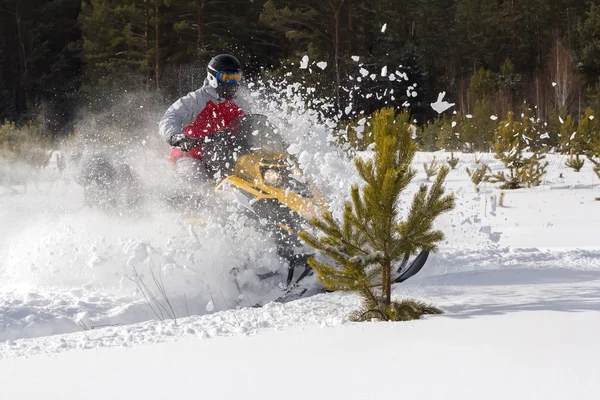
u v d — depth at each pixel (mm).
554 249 8508
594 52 46875
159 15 45688
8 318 5652
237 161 6906
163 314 6055
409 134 5145
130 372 3443
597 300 4762
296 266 6414
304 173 6645
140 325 4855
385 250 4918
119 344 4230
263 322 4695
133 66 46844
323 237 5113
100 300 6207
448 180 16516
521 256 7715
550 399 2766
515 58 61250
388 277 4938
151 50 45156
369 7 52281
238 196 6137
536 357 3336
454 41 60375
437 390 2916
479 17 60969
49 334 5500
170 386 3162
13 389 3264
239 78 7559
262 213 6379
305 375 3217
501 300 4996
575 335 3746
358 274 4902
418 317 4664
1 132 19375
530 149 19906
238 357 3641
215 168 7176
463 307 4848
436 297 5297
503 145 16969
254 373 3297
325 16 46875
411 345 3691
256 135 7336
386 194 4898
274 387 3061
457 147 23438
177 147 7445
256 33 50344
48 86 54406
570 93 36156
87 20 48250
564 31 59250
